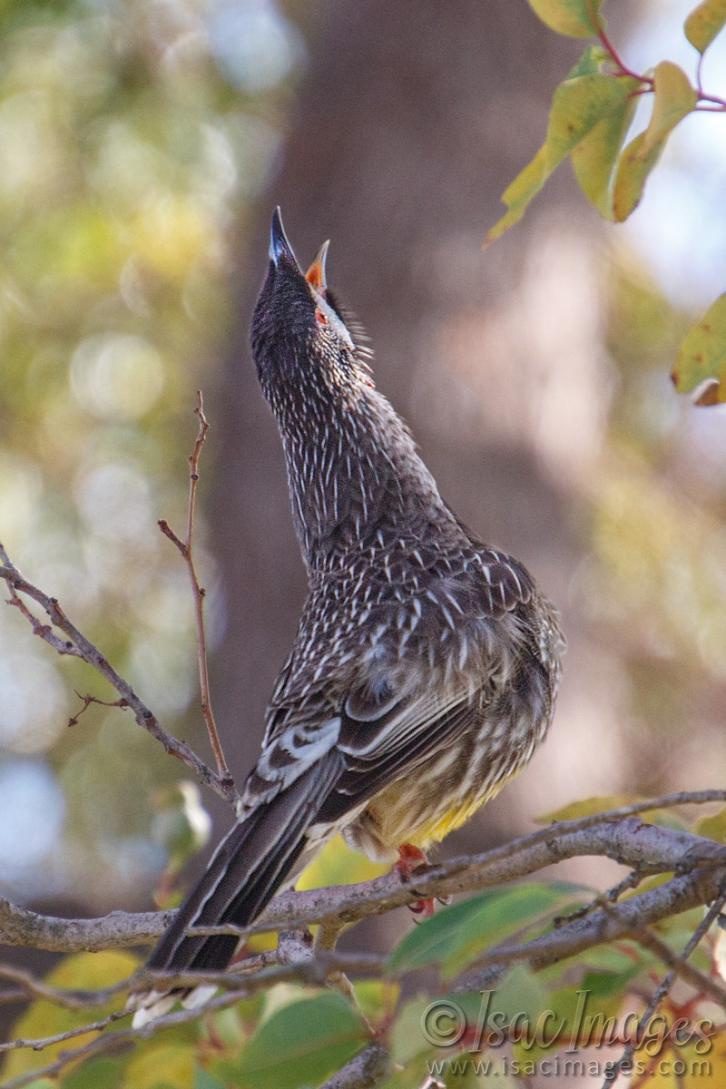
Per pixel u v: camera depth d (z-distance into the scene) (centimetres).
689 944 474
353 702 652
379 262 1331
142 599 1669
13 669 1667
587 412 1392
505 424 1316
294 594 1292
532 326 1351
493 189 1364
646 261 1647
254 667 1285
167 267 1644
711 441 1639
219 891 570
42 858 1680
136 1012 539
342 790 625
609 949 488
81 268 1631
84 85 1598
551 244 1376
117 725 1659
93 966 600
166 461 1684
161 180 1614
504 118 1377
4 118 1587
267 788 616
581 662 1322
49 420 1684
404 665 671
